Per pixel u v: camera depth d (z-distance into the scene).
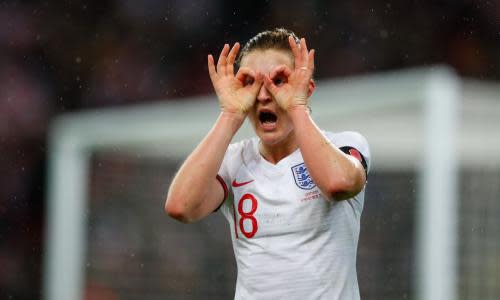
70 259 26.92
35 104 43.00
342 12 46.69
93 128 26.94
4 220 40.16
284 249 11.00
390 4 47.38
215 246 25.45
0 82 42.78
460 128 23.77
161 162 26.19
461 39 47.69
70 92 43.88
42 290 39.41
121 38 45.22
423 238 22.42
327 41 46.25
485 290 23.31
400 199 23.70
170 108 26.19
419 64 46.84
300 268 10.92
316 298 10.90
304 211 11.02
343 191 10.45
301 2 46.59
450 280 22.22
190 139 25.84
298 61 10.95
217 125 11.09
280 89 10.87
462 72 47.34
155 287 26.17
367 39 46.75
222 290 25.30
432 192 22.41
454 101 22.92
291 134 11.38
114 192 26.84
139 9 45.66
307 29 46.28
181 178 10.97
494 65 47.62
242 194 11.40
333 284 10.99
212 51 45.66
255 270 11.11
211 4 46.06
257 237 11.18
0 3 44.44
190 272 25.67
